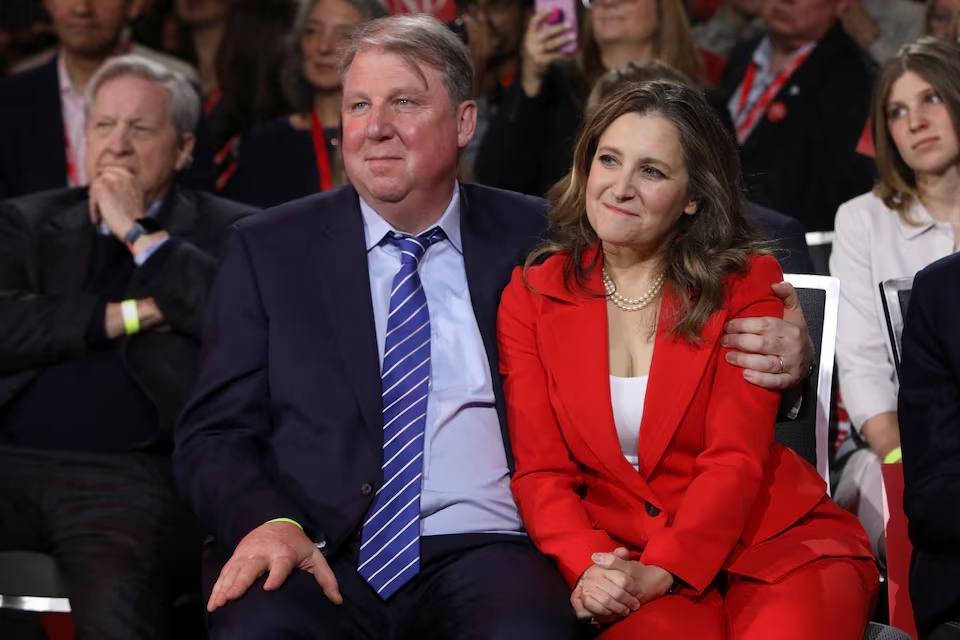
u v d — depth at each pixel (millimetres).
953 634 5844
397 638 6121
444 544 6324
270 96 12773
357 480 6324
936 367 6316
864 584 5910
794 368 6316
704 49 12711
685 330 6262
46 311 8938
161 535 7984
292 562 5801
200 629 7871
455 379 6648
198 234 9672
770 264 6605
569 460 6426
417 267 6797
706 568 5781
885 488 7793
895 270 9648
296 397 6488
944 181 9539
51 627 7812
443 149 6688
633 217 6215
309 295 6660
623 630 5648
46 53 13023
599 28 11508
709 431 6258
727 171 6539
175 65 12969
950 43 9508
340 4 12203
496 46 12234
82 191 9805
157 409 8820
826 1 11883
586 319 6441
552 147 11414
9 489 8344
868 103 11867
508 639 5496
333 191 7109
